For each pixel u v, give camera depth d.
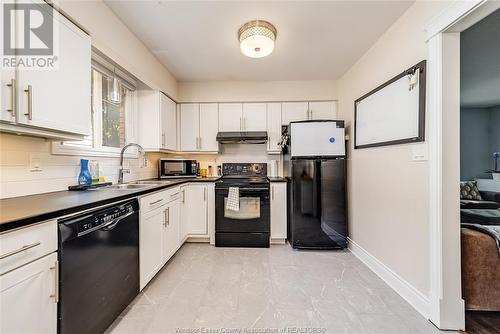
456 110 1.49
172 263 2.48
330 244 2.88
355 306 1.73
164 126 2.95
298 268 2.36
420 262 1.68
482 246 1.56
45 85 1.23
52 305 1.00
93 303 1.26
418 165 1.69
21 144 1.41
